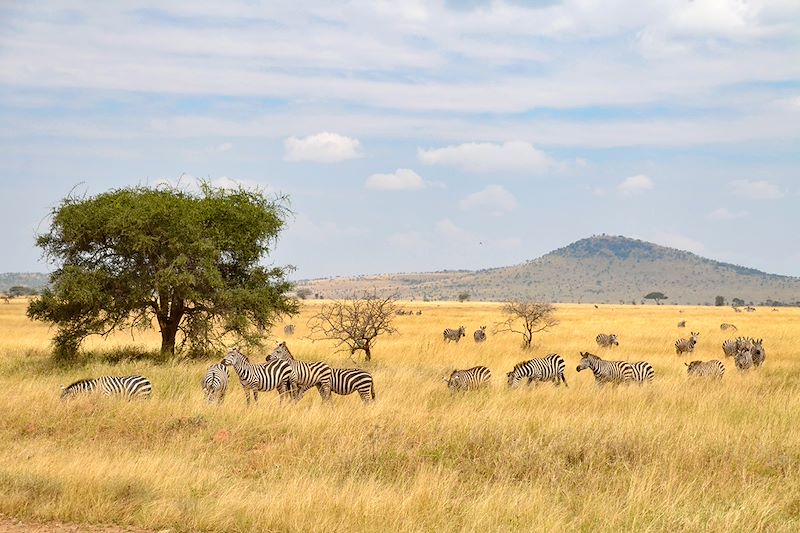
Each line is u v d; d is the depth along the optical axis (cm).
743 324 6125
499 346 3634
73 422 1552
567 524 980
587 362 2225
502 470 1249
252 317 2948
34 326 5166
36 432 1504
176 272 2691
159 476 1134
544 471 1251
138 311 2866
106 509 986
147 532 934
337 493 1071
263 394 1956
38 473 1123
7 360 2703
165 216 2738
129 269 2792
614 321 6353
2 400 1700
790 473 1245
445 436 1438
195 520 952
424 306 12600
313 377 1838
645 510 1033
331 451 1357
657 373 2648
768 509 1035
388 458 1320
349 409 1664
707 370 2388
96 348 3269
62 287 2627
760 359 2798
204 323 2823
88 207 2788
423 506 1041
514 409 1728
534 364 2183
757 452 1348
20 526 938
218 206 2931
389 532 926
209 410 1652
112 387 1795
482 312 9144
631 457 1329
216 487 1113
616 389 2067
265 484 1152
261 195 3114
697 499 1101
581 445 1365
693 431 1471
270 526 950
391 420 1564
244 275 3005
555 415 1616
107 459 1232
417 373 2397
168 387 2009
